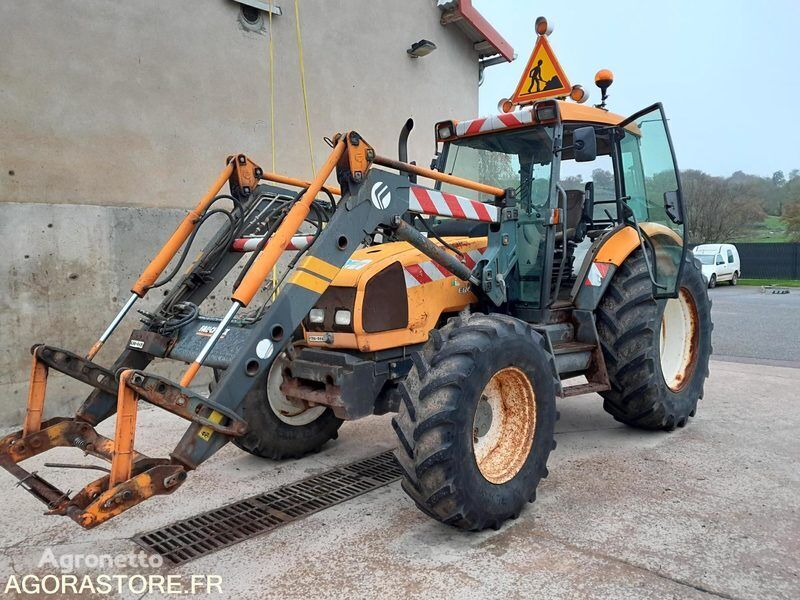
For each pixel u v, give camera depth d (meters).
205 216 3.53
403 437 2.86
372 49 7.30
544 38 4.72
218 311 5.72
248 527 3.15
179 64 5.61
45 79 4.84
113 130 5.23
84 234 5.01
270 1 6.21
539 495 3.43
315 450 4.29
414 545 2.91
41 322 4.82
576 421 4.89
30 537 3.08
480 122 4.18
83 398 5.03
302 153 6.65
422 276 3.60
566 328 4.14
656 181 4.30
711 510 3.19
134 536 3.08
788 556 2.71
